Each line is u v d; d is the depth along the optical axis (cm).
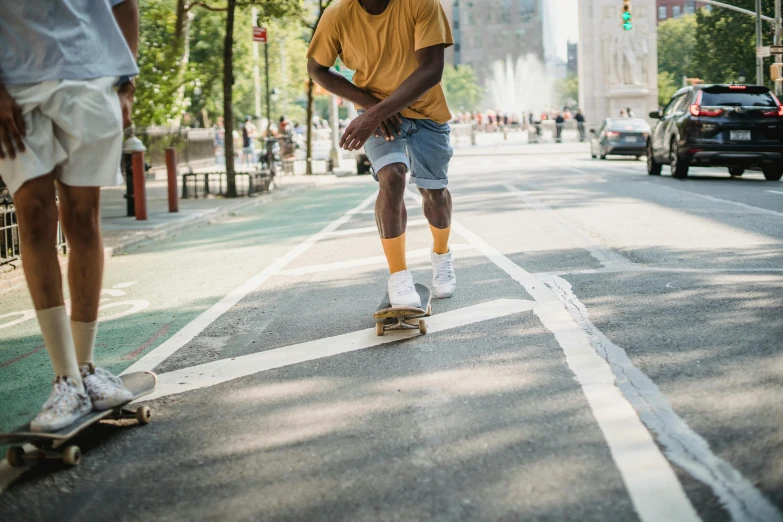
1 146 344
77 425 342
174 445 354
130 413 390
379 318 515
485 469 307
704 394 374
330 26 531
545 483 292
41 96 345
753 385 383
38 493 311
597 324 519
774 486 279
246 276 825
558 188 1723
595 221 1113
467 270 761
